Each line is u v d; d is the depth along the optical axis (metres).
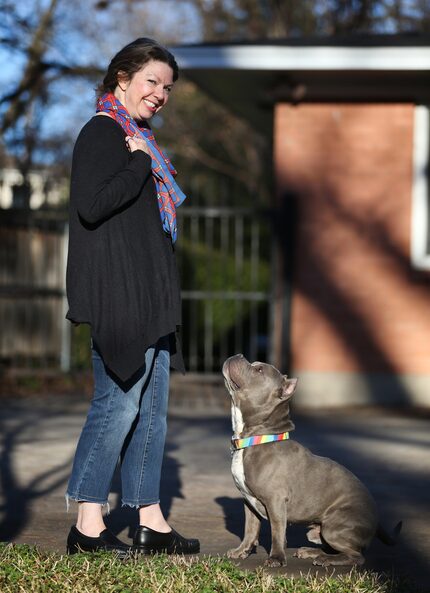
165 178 4.54
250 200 26.50
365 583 3.79
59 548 4.57
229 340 17.27
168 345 4.59
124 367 4.20
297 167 11.05
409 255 10.95
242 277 17.11
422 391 10.87
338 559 4.29
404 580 3.88
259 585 3.71
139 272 4.29
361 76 10.77
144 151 4.35
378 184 10.98
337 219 11.01
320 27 23.83
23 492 5.98
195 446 7.90
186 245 16.56
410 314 10.93
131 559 4.13
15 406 10.49
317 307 11.02
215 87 11.73
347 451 7.69
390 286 10.95
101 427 4.33
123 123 4.41
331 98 11.02
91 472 4.34
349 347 10.95
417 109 10.96
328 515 4.32
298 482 4.26
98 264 4.25
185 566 3.99
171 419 9.65
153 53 4.46
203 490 6.09
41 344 13.73
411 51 10.34
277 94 10.89
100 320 4.22
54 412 10.02
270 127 14.76
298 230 11.05
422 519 5.36
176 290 4.44
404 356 10.92
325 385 10.96
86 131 4.34
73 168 4.30
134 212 4.36
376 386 10.92
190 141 27.73
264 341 17.38
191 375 11.99
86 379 12.45
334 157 11.02
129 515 5.43
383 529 4.54
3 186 12.77
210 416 9.93
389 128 10.98
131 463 4.46
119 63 4.47
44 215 12.49
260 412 4.30
